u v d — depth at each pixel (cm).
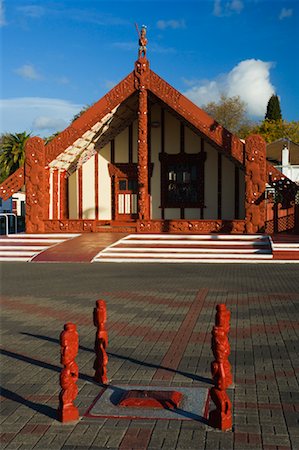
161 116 2647
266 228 2264
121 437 445
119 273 1547
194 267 1686
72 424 473
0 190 2319
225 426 455
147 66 2241
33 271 1603
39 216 2291
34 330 855
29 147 2280
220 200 2605
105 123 2423
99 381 590
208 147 2609
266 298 1116
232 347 732
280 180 2139
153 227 2184
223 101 6831
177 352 711
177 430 457
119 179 2714
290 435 444
